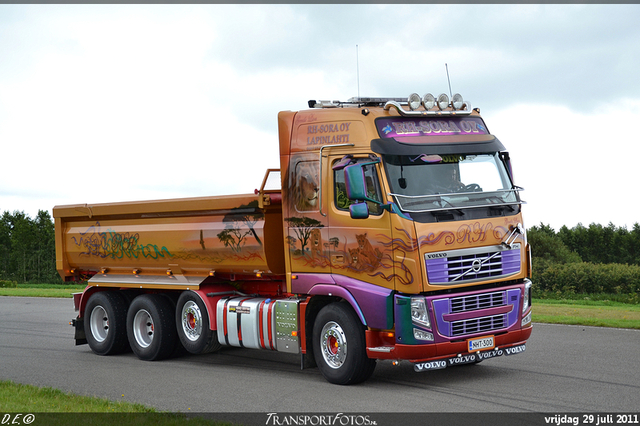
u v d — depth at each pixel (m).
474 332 8.61
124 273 12.77
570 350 10.90
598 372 9.14
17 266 70.06
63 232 13.69
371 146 8.53
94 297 12.86
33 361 11.80
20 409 7.61
